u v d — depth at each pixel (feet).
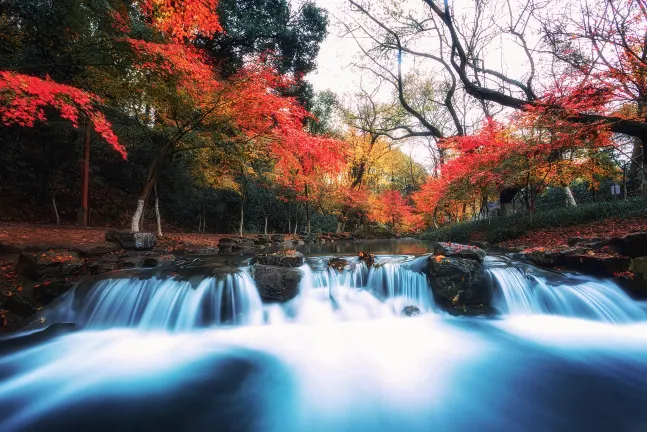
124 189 51.52
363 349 14.30
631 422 9.09
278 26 50.60
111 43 22.70
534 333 15.65
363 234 67.82
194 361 13.07
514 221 39.60
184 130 30.40
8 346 13.58
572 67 29.01
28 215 39.01
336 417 9.59
